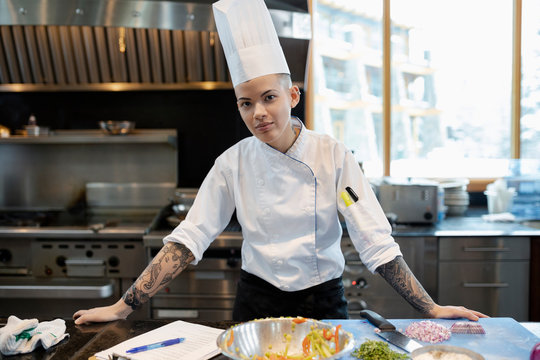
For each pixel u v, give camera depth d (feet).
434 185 9.00
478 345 3.33
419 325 3.58
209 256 8.18
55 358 3.24
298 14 8.45
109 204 10.64
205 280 8.23
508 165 10.97
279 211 4.36
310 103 10.78
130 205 10.61
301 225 4.39
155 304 8.28
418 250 8.38
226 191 4.66
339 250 4.69
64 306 8.37
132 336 3.62
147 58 9.96
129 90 10.51
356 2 10.84
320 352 2.93
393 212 9.12
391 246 4.06
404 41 10.94
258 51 3.78
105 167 10.62
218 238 8.07
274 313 4.45
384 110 10.94
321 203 4.41
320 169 4.40
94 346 3.43
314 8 10.77
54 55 9.94
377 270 4.15
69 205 10.69
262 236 4.47
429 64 11.03
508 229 8.75
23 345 3.33
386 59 10.84
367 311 3.90
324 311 4.46
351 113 11.05
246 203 4.55
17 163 10.64
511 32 10.96
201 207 4.50
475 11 10.94
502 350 3.24
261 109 3.76
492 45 10.98
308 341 3.06
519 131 11.04
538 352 3.02
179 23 8.45
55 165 10.64
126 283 8.38
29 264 8.43
